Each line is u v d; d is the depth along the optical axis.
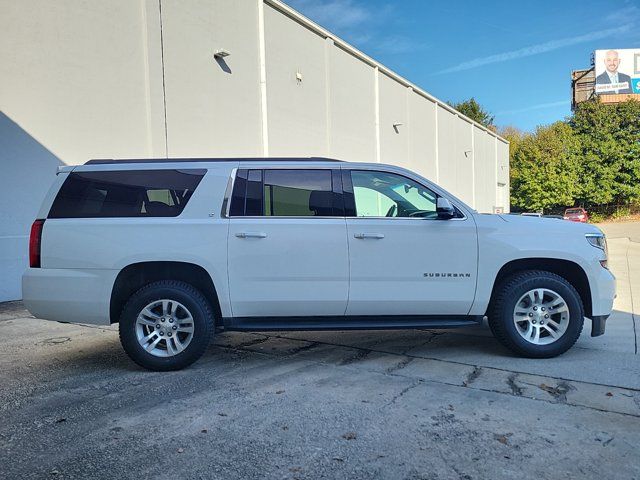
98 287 4.59
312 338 6.04
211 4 12.41
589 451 3.09
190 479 2.81
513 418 3.58
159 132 11.05
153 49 10.87
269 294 4.75
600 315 4.95
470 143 34.16
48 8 8.97
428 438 3.28
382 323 4.86
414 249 4.81
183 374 4.68
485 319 6.96
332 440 3.27
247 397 4.06
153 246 4.63
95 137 9.78
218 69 12.65
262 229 4.73
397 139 23.19
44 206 4.75
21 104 8.66
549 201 45.28
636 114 43.88
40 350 5.64
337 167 4.98
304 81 16.17
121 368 4.91
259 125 14.13
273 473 2.87
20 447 3.23
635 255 15.70
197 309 4.68
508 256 4.86
